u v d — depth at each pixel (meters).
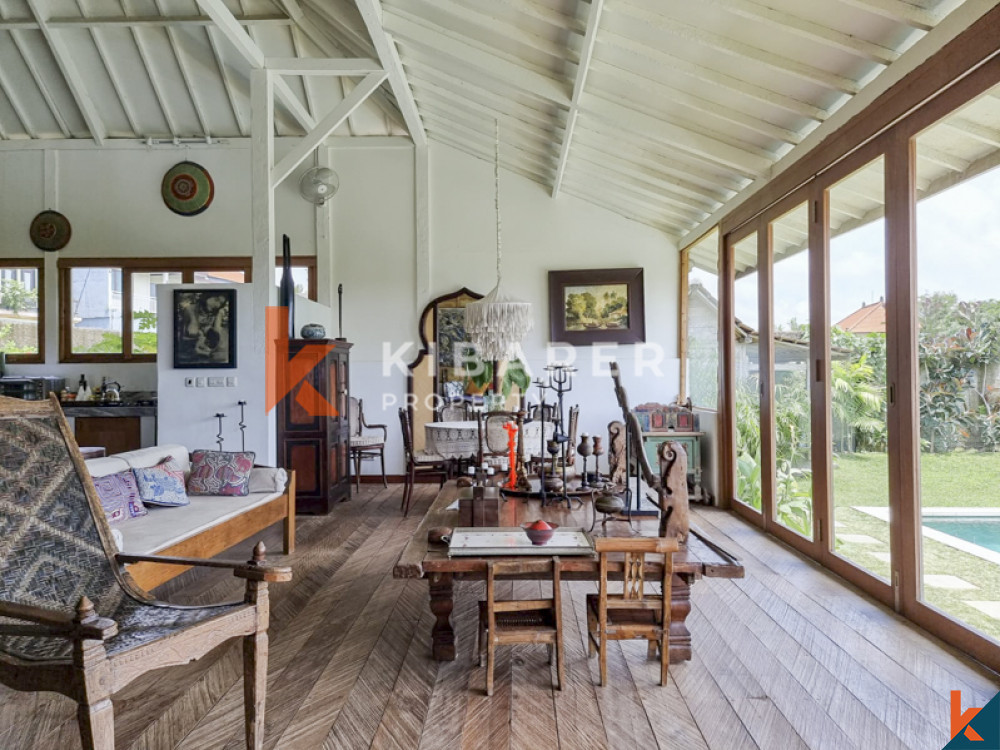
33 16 5.57
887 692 2.11
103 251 6.62
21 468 2.05
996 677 2.18
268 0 5.44
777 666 2.32
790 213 3.90
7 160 6.64
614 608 2.29
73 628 1.42
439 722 1.97
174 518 3.22
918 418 2.64
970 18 2.22
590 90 4.08
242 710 2.07
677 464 2.44
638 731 1.90
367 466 6.65
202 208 6.62
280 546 4.20
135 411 5.98
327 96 6.38
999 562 2.19
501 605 2.15
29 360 6.59
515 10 3.57
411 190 6.65
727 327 5.04
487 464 3.80
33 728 2.00
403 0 4.04
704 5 2.82
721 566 2.17
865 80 2.97
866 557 3.09
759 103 3.45
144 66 6.05
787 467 4.01
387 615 2.93
